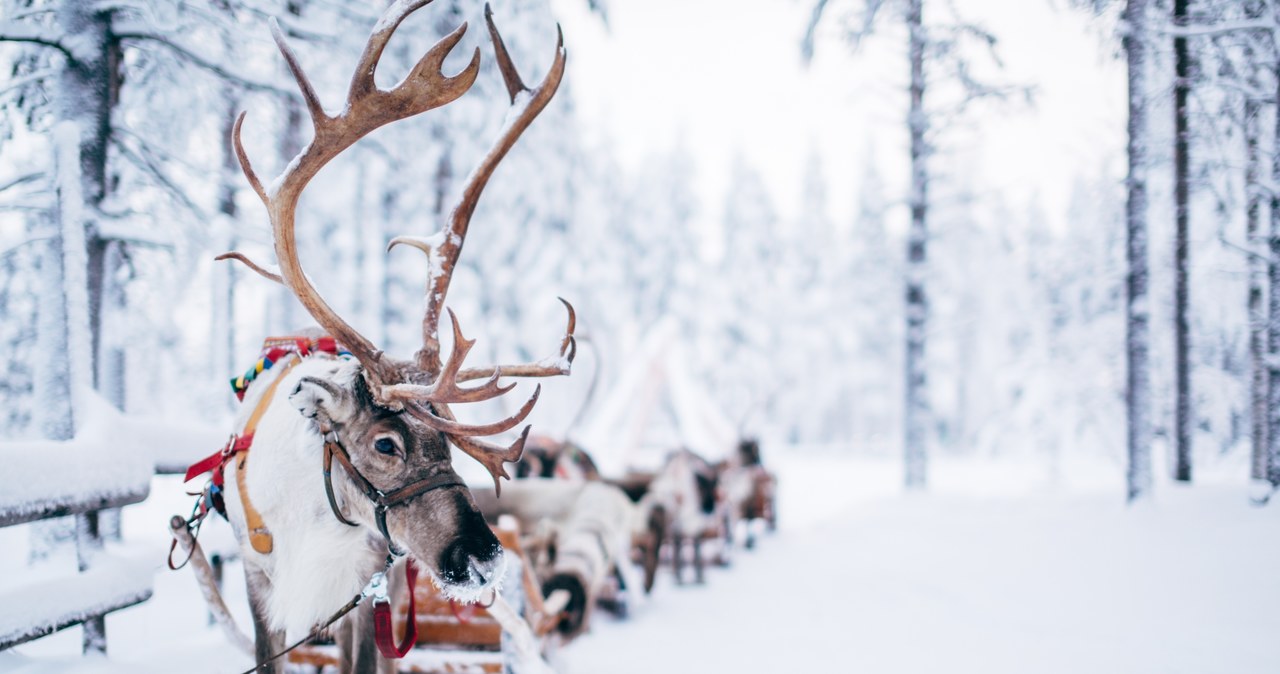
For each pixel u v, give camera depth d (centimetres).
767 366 2897
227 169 639
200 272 674
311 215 955
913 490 1213
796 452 3216
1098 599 536
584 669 457
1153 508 751
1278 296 692
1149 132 798
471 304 1441
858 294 2962
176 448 397
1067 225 1612
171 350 1252
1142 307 797
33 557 450
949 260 2756
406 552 237
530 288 1634
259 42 541
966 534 830
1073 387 1595
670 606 637
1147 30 724
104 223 493
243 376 301
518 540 364
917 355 1255
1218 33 667
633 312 2675
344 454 236
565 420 1694
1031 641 468
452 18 868
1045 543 718
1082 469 1991
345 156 936
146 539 700
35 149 521
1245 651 409
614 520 541
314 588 243
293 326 1068
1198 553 586
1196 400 1123
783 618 581
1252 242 738
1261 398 827
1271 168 682
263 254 702
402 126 941
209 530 436
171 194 552
